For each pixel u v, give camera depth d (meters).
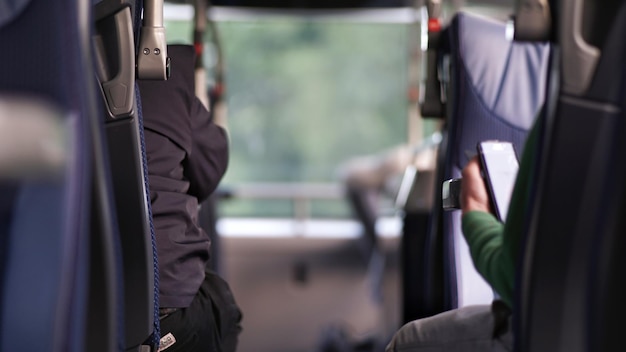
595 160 1.75
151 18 2.35
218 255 4.55
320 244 8.05
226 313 2.94
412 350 2.19
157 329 2.53
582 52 1.73
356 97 10.36
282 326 7.90
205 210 4.24
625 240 1.76
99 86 2.22
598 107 1.74
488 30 3.55
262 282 7.97
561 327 1.83
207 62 5.59
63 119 1.42
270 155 10.48
